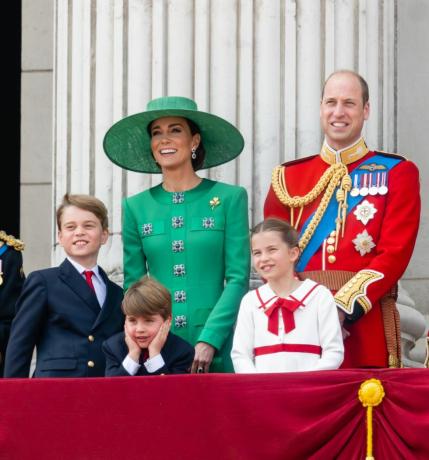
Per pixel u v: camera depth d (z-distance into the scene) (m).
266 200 29.95
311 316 26.56
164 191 29.86
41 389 25.06
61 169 33.47
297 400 24.61
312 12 32.69
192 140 30.02
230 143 30.34
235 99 32.50
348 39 32.75
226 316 28.27
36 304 28.05
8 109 42.03
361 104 29.27
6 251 30.81
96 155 32.97
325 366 26.09
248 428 24.62
